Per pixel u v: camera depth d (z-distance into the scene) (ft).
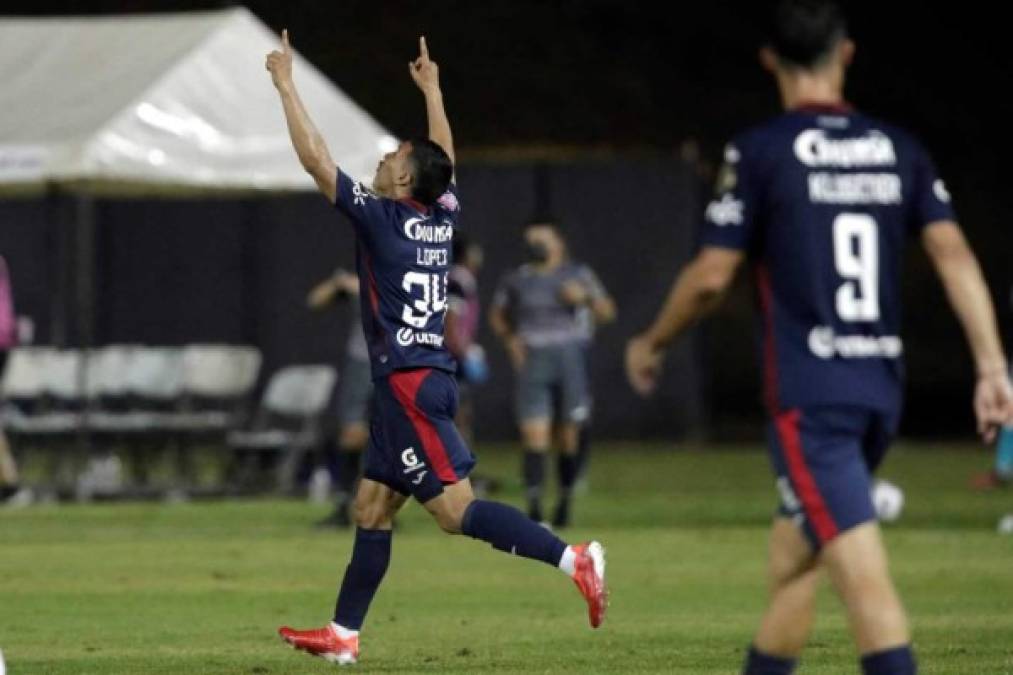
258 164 210.18
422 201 95.61
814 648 104.68
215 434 241.55
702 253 66.49
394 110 355.36
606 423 322.55
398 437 94.22
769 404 66.74
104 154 201.57
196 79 209.97
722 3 379.96
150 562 155.12
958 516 199.00
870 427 66.28
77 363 246.68
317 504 221.87
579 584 91.91
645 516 202.18
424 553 164.35
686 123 371.15
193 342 319.47
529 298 186.60
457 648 106.32
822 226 66.03
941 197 67.05
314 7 363.76
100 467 239.30
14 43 215.51
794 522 67.72
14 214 311.68
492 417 321.93
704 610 124.47
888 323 66.49
